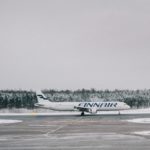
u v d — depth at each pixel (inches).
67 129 2060.8
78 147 1208.8
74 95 7465.6
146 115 3954.2
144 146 1212.5
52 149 1166.3
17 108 6353.3
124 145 1245.7
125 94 7086.6
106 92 7445.9
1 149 1173.1
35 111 5757.9
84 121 2886.3
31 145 1279.5
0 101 6461.6
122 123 2556.6
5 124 2568.9
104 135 1642.5
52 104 4325.8
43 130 2005.4
